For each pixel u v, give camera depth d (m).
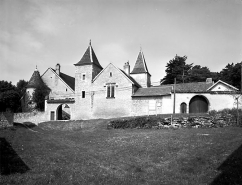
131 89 34.16
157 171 9.95
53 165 10.61
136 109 33.38
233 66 53.81
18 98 34.75
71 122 31.89
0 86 46.91
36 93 41.22
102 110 35.94
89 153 13.41
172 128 22.09
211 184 8.22
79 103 37.94
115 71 36.00
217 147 12.66
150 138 16.97
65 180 8.77
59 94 43.53
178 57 63.12
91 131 24.62
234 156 10.75
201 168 9.89
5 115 22.53
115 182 8.65
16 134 18.92
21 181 8.48
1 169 9.76
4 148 13.54
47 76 45.38
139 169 10.27
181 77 59.72
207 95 30.38
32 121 37.47
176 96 31.12
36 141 16.56
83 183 8.53
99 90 36.78
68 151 13.63
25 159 11.41
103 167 10.61
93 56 40.19
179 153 12.32
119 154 13.03
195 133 18.03
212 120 21.36
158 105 32.06
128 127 24.41
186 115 24.12
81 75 38.78
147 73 40.62
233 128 19.41
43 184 8.30
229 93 29.56
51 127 30.59
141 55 42.06
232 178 8.55
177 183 8.45
